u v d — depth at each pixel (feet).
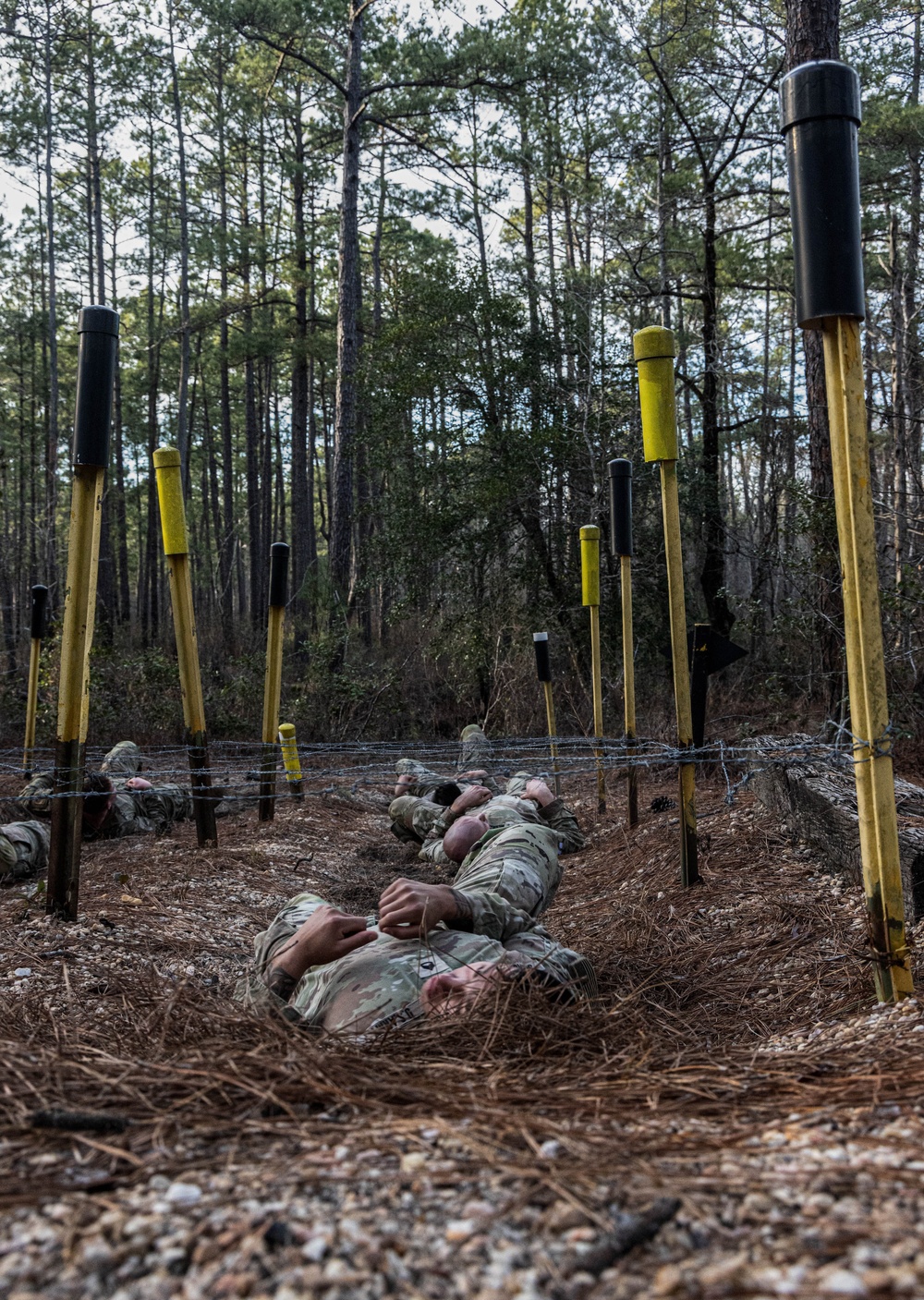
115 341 13.48
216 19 61.77
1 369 113.09
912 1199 4.29
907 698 26.53
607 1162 4.74
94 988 10.80
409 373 48.75
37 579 89.76
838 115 8.28
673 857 17.10
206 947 13.38
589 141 65.16
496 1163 4.72
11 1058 6.28
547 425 47.57
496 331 49.65
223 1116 5.50
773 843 16.12
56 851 13.52
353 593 56.29
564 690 44.32
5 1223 4.27
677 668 15.43
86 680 13.61
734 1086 6.07
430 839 21.01
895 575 37.24
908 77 65.87
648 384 15.11
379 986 8.28
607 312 52.54
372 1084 6.03
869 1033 7.65
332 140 79.56
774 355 97.91
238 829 23.31
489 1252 3.95
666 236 58.95
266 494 111.24
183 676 19.86
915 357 58.44
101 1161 4.88
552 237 83.30
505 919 9.28
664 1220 4.13
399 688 49.06
